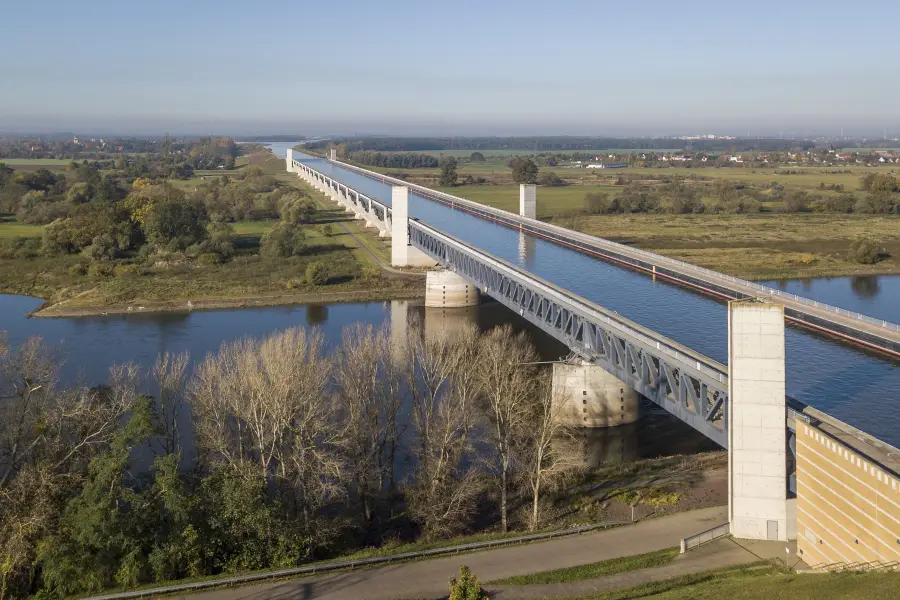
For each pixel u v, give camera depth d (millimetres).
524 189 178250
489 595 51344
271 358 75062
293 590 52531
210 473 64750
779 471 55625
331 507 69625
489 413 80250
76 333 132625
